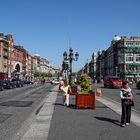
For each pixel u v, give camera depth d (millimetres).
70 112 17641
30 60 182875
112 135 10719
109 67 166000
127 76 135125
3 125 13141
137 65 135875
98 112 17688
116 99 29375
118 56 141125
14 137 10516
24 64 159625
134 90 52719
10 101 26281
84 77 20078
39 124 13164
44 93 40562
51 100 27312
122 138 10211
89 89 20141
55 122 13711
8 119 14945
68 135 10656
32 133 11094
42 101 26453
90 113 17156
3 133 11266
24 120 14578
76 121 14016
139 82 58844
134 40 137500
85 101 19547
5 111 18422
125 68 135875
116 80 61531
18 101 26344
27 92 43500
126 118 12930
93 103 19547
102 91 47500
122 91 12922
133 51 136250
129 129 11992
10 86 56594
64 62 46031
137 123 13547
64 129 11867
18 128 12359
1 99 28844
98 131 11477
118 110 18859
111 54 160125
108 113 17188
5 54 120812
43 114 16656
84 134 10859
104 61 182625
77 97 19578
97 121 14055
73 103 24016
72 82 37500
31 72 186375
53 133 11047
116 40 160500
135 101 27344
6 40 122062
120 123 13516
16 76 138250
